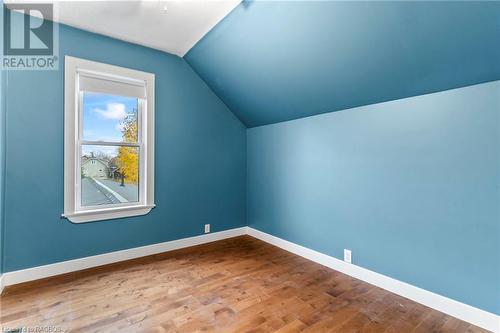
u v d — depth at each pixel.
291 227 3.12
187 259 2.82
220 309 1.88
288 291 2.15
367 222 2.34
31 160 2.26
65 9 2.16
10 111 2.17
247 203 3.84
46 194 2.34
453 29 1.48
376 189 2.27
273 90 2.81
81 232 2.52
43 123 2.31
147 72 2.88
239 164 3.77
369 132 2.32
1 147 2.08
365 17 1.67
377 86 2.10
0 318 1.74
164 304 1.94
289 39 2.12
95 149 2.64
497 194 1.63
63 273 2.41
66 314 1.80
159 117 2.99
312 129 2.87
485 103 1.66
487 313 1.67
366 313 1.85
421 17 1.51
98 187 2.67
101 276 2.38
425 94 1.94
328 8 1.74
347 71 2.12
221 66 2.92
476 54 1.54
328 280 2.36
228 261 2.78
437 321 1.77
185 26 2.42
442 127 1.86
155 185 2.98
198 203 3.35
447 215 1.84
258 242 3.47
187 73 3.21
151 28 2.46
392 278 2.16
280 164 3.29
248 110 3.42
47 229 2.35
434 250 1.91
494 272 1.64
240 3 2.07
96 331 1.63
